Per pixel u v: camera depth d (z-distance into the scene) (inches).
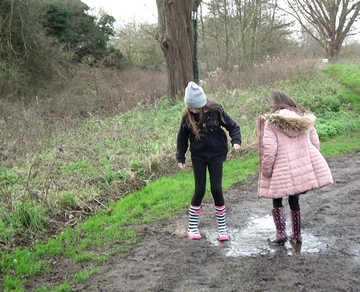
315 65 808.3
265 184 183.3
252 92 600.1
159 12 734.5
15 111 566.9
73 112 634.2
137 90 839.1
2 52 837.8
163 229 221.8
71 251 195.3
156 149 361.1
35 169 303.4
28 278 173.2
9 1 836.6
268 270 168.1
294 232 193.8
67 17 1204.5
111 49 1375.5
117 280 166.4
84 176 302.7
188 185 297.0
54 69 911.7
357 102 610.2
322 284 154.8
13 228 215.2
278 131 179.8
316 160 181.3
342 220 222.4
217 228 219.8
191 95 190.4
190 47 706.8
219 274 166.9
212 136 195.6
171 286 158.9
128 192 291.9
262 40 1301.7
